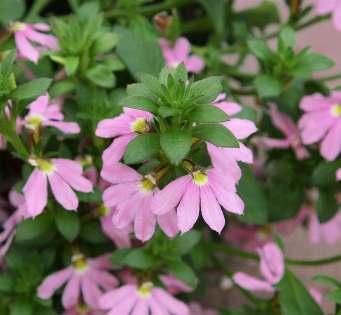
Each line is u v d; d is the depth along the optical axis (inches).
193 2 22.1
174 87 13.4
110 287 16.7
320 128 17.2
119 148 13.8
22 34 16.7
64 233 15.7
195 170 13.6
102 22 17.9
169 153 13.1
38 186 14.7
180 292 18.7
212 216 13.3
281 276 16.9
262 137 19.3
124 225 14.1
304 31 26.6
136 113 14.0
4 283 16.4
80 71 16.4
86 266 16.7
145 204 14.0
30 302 16.4
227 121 14.0
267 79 17.1
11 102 14.7
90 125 16.3
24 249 16.6
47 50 16.6
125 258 16.0
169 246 16.2
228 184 13.6
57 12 22.4
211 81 13.6
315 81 18.7
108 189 14.1
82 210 16.5
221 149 13.9
